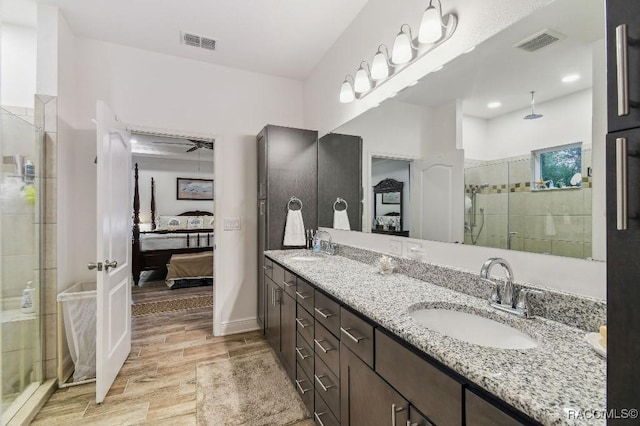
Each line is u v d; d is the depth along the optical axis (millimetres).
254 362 2357
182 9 2176
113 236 2109
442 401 769
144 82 2686
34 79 2279
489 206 1271
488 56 1262
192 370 2234
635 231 419
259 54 2795
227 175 3004
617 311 437
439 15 1411
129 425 1668
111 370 2029
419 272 1588
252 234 3109
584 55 959
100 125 1899
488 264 1097
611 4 454
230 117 3020
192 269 4699
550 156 1052
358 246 2252
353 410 1203
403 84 1773
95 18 2264
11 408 1735
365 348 1117
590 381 630
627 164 425
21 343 1895
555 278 1033
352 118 2332
